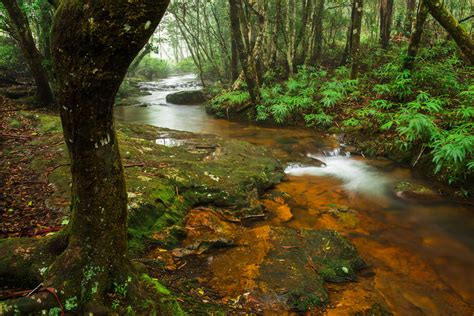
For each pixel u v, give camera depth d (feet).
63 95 5.07
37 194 13.30
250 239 12.15
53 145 18.65
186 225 12.85
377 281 10.80
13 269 7.07
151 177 14.39
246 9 42.37
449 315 9.59
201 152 20.33
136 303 6.52
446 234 14.02
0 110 26.96
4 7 32.35
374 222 14.82
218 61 71.36
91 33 4.40
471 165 15.79
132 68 75.25
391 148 22.50
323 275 10.46
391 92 27.61
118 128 24.75
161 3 4.43
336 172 20.81
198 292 8.98
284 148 25.00
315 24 47.01
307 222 14.53
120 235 6.48
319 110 30.30
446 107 23.94
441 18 20.85
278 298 9.08
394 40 45.24
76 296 6.04
